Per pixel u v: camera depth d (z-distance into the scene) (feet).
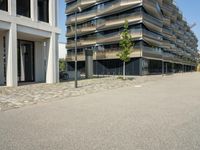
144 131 21.98
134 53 156.25
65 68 222.69
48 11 78.28
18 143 19.04
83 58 198.08
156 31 181.78
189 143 18.61
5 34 65.77
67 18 218.18
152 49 174.09
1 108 34.88
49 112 31.55
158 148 17.52
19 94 50.19
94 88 63.93
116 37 168.76
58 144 18.66
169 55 226.79
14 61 65.31
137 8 158.92
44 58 85.20
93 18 189.57
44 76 86.22
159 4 186.91
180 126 23.72
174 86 70.69
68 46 216.74
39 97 46.11
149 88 64.59
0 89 58.90
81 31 198.39
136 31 157.07
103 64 179.63
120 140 19.42
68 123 25.34
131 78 115.96
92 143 18.76
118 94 50.98
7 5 64.75
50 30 76.59
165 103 38.06
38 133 21.76
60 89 60.23
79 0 197.36
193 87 66.90
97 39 186.09
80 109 33.45
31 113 31.09
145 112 30.78
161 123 24.95
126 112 30.89
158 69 190.29
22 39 79.56
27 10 71.97
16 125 24.88
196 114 29.40
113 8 169.07
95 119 27.02
